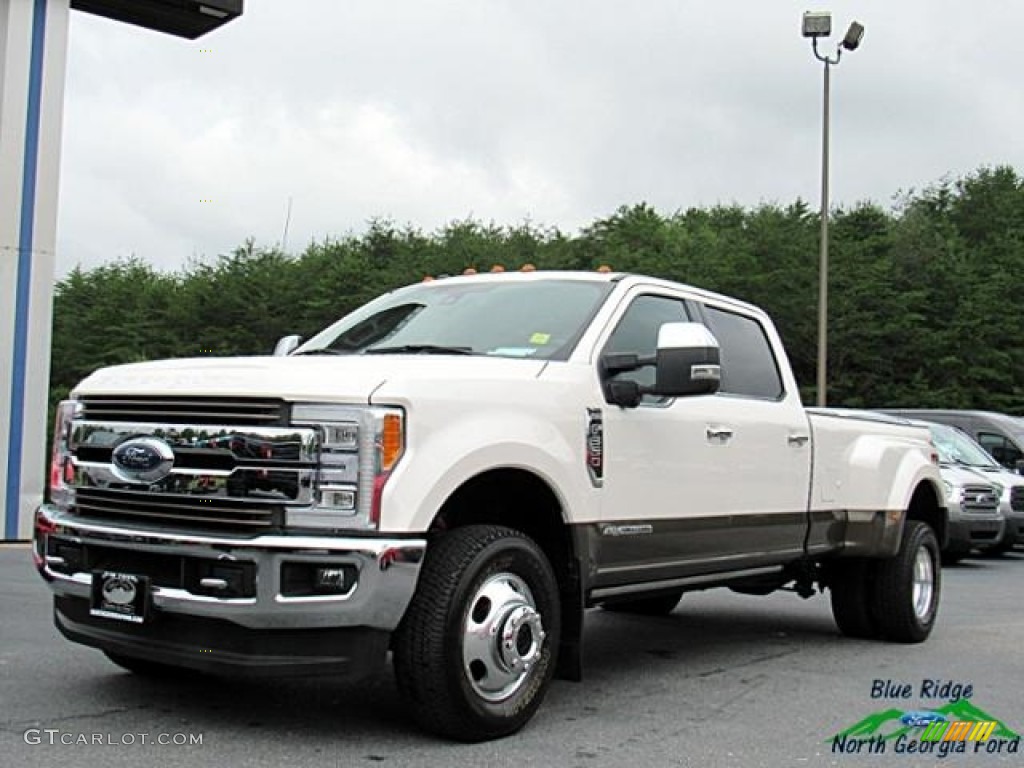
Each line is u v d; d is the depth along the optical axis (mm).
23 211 13898
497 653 4746
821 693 6168
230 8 15414
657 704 5781
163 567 4633
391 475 4445
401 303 6543
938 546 8383
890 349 39000
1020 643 8016
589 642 7727
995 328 38469
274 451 4469
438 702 4617
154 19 15586
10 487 13695
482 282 6461
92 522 4848
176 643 4613
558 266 44125
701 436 6129
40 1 14016
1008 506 16016
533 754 4680
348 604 4332
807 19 23391
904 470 7988
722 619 8945
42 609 7902
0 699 5312
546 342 5629
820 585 8047
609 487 5465
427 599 4590
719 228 51469
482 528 4848
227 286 46906
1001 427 18609
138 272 51281
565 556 5270
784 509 6863
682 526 5973
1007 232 45344
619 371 5586
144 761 4391
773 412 6863
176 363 5105
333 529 4410
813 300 38094
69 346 49094
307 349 6258
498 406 4930
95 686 5598
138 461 4723
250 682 5785
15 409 13781
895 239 41938
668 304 6371
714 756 4812
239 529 4504
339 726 4984
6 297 13750
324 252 48312
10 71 13789
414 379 4625
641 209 50344
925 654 7504
